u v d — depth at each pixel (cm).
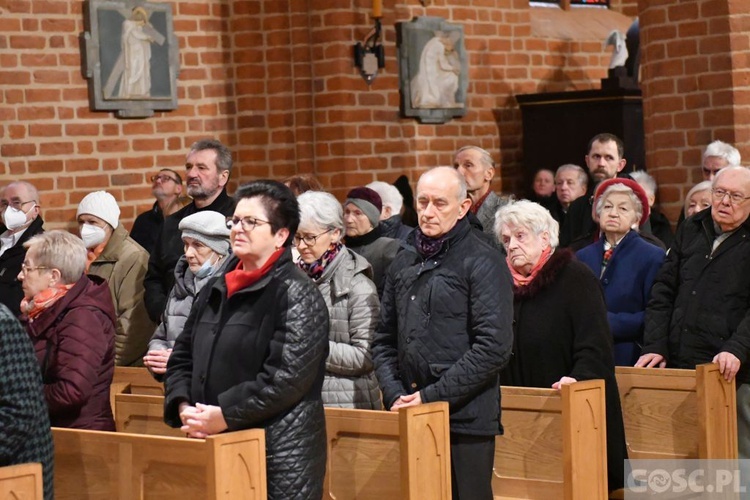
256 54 1065
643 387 594
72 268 517
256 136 1067
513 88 1192
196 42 1043
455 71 1139
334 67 1062
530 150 1160
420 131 1120
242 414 436
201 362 454
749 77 887
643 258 663
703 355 623
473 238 509
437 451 482
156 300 700
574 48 1235
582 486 520
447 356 500
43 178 970
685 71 909
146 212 971
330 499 520
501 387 558
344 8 1060
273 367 438
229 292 452
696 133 906
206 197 701
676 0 910
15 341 409
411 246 523
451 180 506
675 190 919
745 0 886
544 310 565
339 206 557
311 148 1073
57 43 973
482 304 494
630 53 1132
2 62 952
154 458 464
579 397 519
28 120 963
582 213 905
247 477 429
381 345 530
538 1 1259
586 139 1126
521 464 554
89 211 727
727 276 619
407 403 495
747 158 890
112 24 991
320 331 445
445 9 1147
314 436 451
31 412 411
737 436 609
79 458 489
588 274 568
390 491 504
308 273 554
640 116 1115
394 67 1102
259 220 447
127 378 664
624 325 657
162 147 1026
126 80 999
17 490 398
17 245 791
